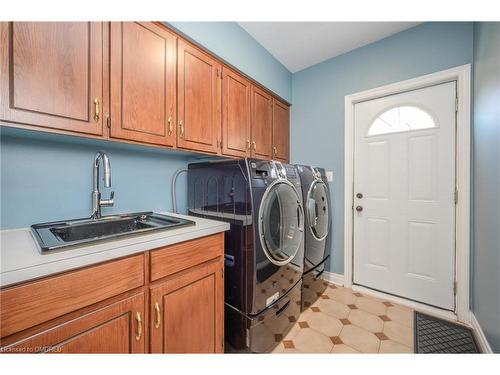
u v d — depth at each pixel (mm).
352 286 2256
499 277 1193
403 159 2006
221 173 1404
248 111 1997
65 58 910
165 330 927
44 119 856
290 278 1546
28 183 1056
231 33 1765
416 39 1887
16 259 636
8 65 779
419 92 1923
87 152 1249
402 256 2004
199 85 1513
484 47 1408
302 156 2627
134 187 1490
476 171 1584
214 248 1161
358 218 2254
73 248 722
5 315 562
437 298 1832
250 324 1226
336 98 2359
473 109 1649
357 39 2066
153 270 886
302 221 1683
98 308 735
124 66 1102
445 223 1806
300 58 2381
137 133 1157
